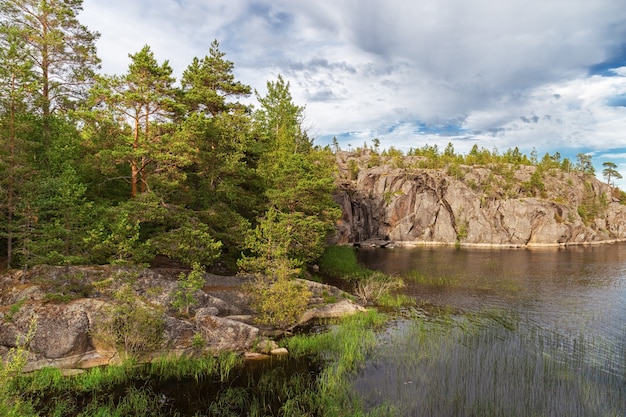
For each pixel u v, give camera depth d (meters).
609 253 80.00
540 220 108.75
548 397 13.32
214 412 12.45
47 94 26.77
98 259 20.88
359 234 104.69
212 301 21.70
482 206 112.50
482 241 107.06
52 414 11.91
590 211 134.88
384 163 153.12
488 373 15.24
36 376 14.23
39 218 20.48
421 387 14.09
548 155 178.12
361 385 14.35
